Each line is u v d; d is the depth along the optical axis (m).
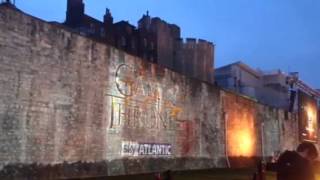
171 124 29.62
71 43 21.88
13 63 18.94
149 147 27.27
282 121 50.12
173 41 54.81
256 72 63.66
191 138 31.89
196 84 32.84
